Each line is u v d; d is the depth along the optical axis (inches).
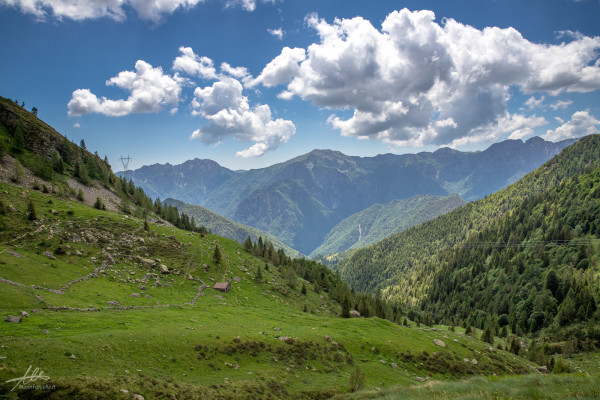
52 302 2549.2
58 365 1429.6
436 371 2994.6
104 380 1381.6
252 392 1809.8
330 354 2780.5
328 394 2073.1
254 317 3553.2
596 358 4845.0
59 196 6151.6
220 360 2148.1
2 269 2849.4
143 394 1406.3
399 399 1464.1
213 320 3031.5
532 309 7322.8
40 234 4005.9
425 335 3880.4
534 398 1261.1
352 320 3951.8
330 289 6732.3
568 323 6210.6
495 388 1494.8
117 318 2488.9
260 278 5506.9
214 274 5054.1
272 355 2471.7
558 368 4030.5
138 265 4340.6
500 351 3946.9
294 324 3550.7
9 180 5851.4
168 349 2018.9
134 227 5452.8
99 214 5502.0
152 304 3378.4
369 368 2728.8
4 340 1512.1
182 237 6033.5
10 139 7219.5
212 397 1603.1
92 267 3782.0
